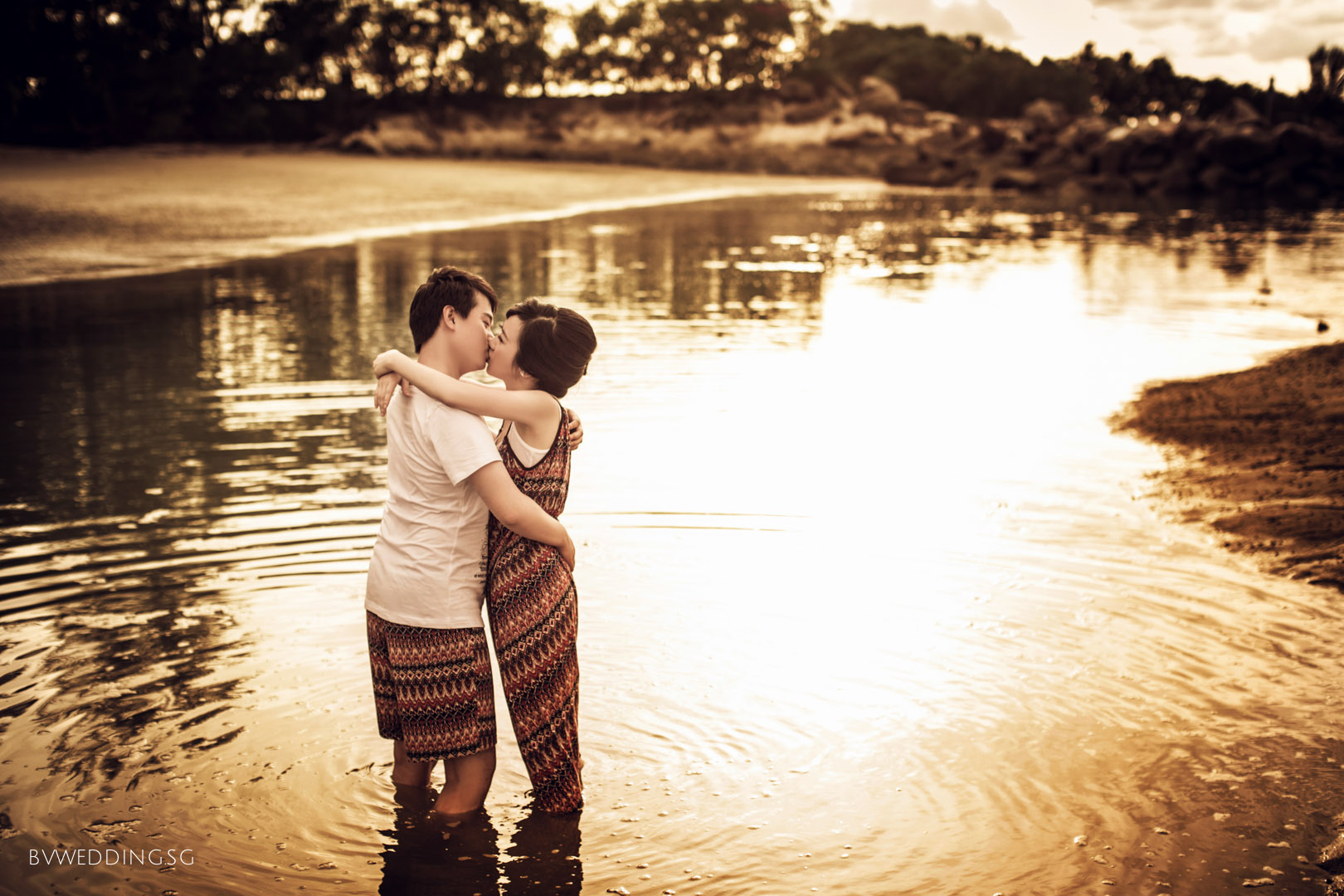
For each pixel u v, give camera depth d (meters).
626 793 2.90
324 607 4.04
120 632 3.81
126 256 18.22
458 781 2.86
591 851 2.64
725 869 2.56
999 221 32.91
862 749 3.10
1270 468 5.84
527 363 2.98
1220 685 3.47
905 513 5.20
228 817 2.76
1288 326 11.31
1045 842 2.64
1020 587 4.30
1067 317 12.22
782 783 2.94
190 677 3.49
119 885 2.46
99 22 61.44
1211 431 6.76
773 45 113.06
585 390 8.10
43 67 58.41
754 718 3.27
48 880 2.47
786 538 4.84
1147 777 2.94
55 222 21.31
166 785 2.89
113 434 6.71
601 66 117.69
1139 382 8.45
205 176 37.59
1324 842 2.62
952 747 3.11
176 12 65.81
